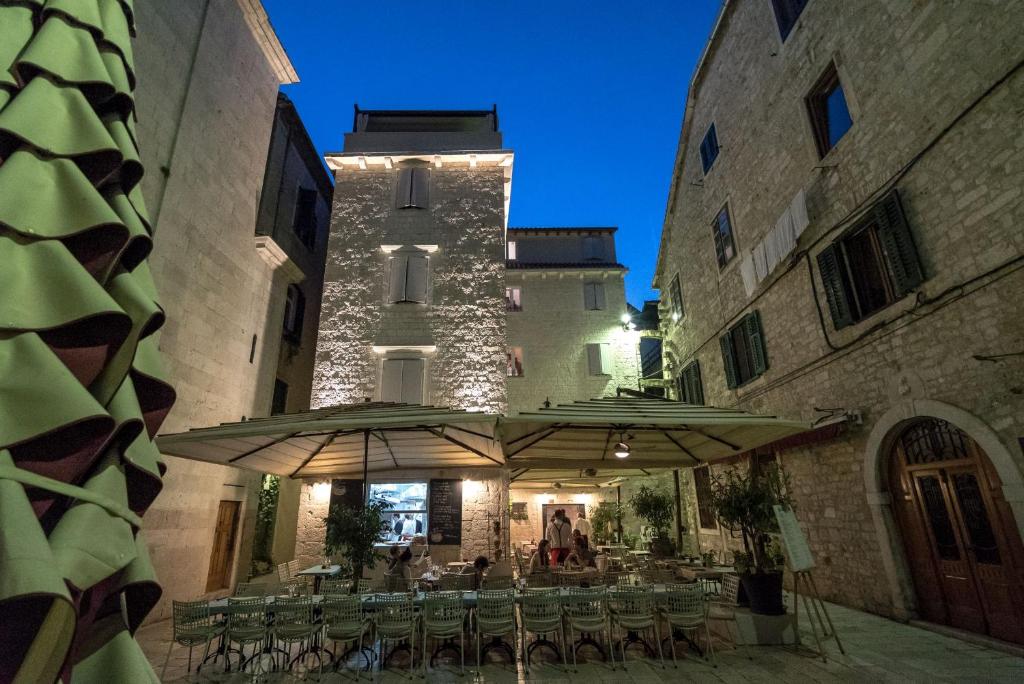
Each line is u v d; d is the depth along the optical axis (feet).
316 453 29.76
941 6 22.20
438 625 19.24
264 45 44.11
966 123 21.09
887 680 17.21
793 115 33.22
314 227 56.03
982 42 20.42
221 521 36.11
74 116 4.08
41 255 3.53
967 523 21.89
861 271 27.99
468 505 37.09
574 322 65.57
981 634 20.99
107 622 3.66
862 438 27.04
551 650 21.86
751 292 37.86
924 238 23.15
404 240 47.47
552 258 71.20
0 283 3.30
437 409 22.99
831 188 29.48
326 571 28.86
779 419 22.25
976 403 20.56
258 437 23.77
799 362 32.63
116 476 3.51
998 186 19.77
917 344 23.49
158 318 3.84
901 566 24.73
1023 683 16.51
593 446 29.91
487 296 45.96
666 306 60.18
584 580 25.18
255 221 42.47
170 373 31.50
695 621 19.42
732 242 41.70
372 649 19.85
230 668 20.26
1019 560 19.60
